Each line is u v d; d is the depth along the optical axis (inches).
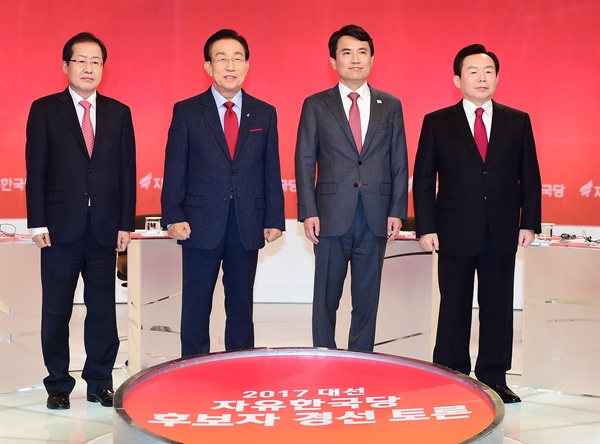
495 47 252.7
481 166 140.0
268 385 60.2
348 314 167.6
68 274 137.0
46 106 134.6
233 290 138.7
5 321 150.4
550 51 250.7
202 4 255.3
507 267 142.3
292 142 258.7
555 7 249.4
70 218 134.0
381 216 140.5
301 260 267.4
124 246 140.1
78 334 211.5
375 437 49.2
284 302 269.0
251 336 139.3
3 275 149.6
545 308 157.1
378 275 142.6
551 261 155.9
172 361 65.4
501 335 143.7
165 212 135.6
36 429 129.0
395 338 165.8
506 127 142.2
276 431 50.1
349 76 139.6
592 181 251.8
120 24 254.1
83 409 140.7
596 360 153.3
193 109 137.5
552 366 157.1
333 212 139.8
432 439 48.9
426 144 144.1
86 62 134.6
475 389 58.8
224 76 134.6
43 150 133.7
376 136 141.2
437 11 253.9
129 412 53.6
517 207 142.4
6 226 251.3
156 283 164.1
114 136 138.0
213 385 60.2
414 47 255.0
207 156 135.7
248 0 255.1
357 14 255.4
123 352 193.0
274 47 256.4
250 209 136.6
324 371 64.4
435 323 167.6
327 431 50.1
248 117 138.0
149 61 255.8
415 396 57.7
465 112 143.9
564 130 251.8
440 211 142.5
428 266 165.3
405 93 256.1
